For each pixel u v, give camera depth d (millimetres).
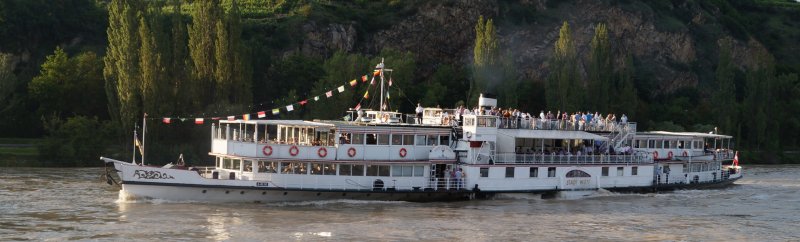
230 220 131750
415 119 176500
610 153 179375
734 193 192500
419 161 154125
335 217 136750
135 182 143750
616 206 160625
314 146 148250
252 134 162875
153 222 129250
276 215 136875
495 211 148375
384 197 154125
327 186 150000
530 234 127812
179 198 145375
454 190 157250
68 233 120750
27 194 162000
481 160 160125
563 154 169375
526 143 171375
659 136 194125
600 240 124875
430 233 126000
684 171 196000
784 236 133625
